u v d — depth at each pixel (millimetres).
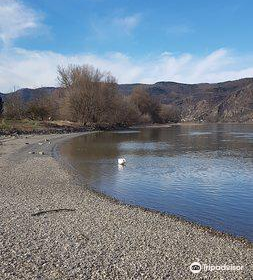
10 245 13141
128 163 36281
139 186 25156
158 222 16703
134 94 163250
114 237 14312
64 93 113625
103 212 18125
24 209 18344
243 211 18969
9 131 72750
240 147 54812
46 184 25125
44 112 102812
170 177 28578
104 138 72375
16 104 100500
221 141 67438
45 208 18641
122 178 27969
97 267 11469
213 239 14492
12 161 35594
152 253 12727
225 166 34719
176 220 17172
